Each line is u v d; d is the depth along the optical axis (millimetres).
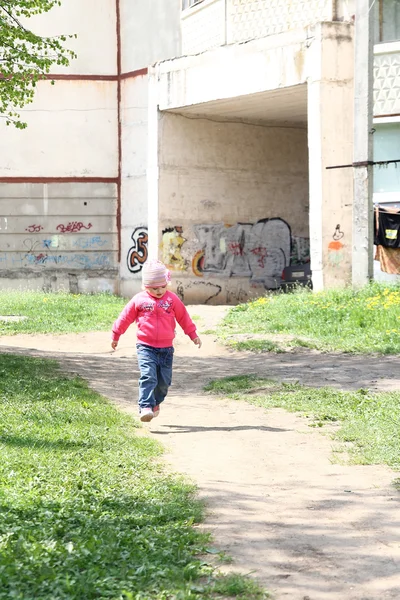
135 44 35156
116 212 36188
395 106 25938
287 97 29266
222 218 33656
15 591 4664
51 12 35719
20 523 6000
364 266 23312
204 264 33375
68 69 35969
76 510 6473
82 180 36156
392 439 9422
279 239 34812
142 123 34969
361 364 16344
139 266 35188
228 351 19422
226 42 29422
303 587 5145
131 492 7305
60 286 36188
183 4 32562
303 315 22031
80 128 36094
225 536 6195
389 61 25969
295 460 8938
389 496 7336
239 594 4922
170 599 4793
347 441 9812
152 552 5488
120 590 4766
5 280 36188
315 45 26453
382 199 26516
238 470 8523
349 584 5207
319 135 26484
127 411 12328
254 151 34188
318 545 5996
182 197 32812
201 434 10625
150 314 10852
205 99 30172
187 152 32812
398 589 5125
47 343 22281
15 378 14156
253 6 28547
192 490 7539
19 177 36094
